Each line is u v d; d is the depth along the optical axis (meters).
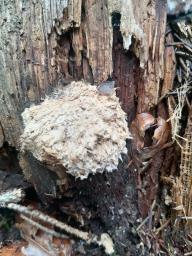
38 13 0.13
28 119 0.13
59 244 0.15
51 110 0.13
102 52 0.14
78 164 0.12
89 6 0.13
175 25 0.15
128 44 0.13
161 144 0.15
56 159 0.12
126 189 0.15
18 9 0.13
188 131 0.15
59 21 0.13
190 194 0.15
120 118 0.13
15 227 0.15
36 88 0.14
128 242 0.15
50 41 0.14
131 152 0.15
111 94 0.13
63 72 0.14
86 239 0.15
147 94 0.15
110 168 0.12
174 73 0.15
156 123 0.15
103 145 0.12
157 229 0.15
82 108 0.13
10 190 0.15
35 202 0.16
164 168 0.16
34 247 0.14
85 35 0.14
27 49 0.14
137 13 0.14
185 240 0.15
